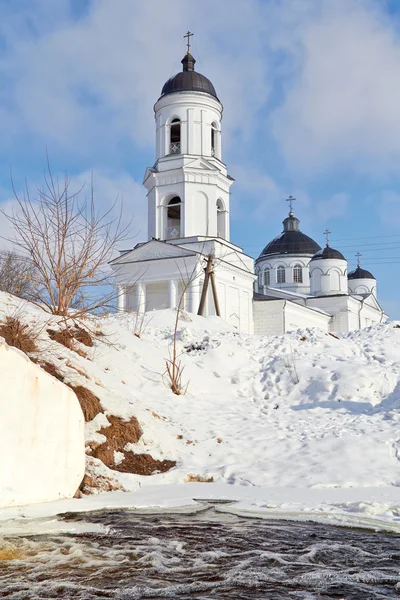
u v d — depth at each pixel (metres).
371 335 24.22
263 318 53.62
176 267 47.56
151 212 50.28
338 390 17.88
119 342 19.06
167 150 49.69
